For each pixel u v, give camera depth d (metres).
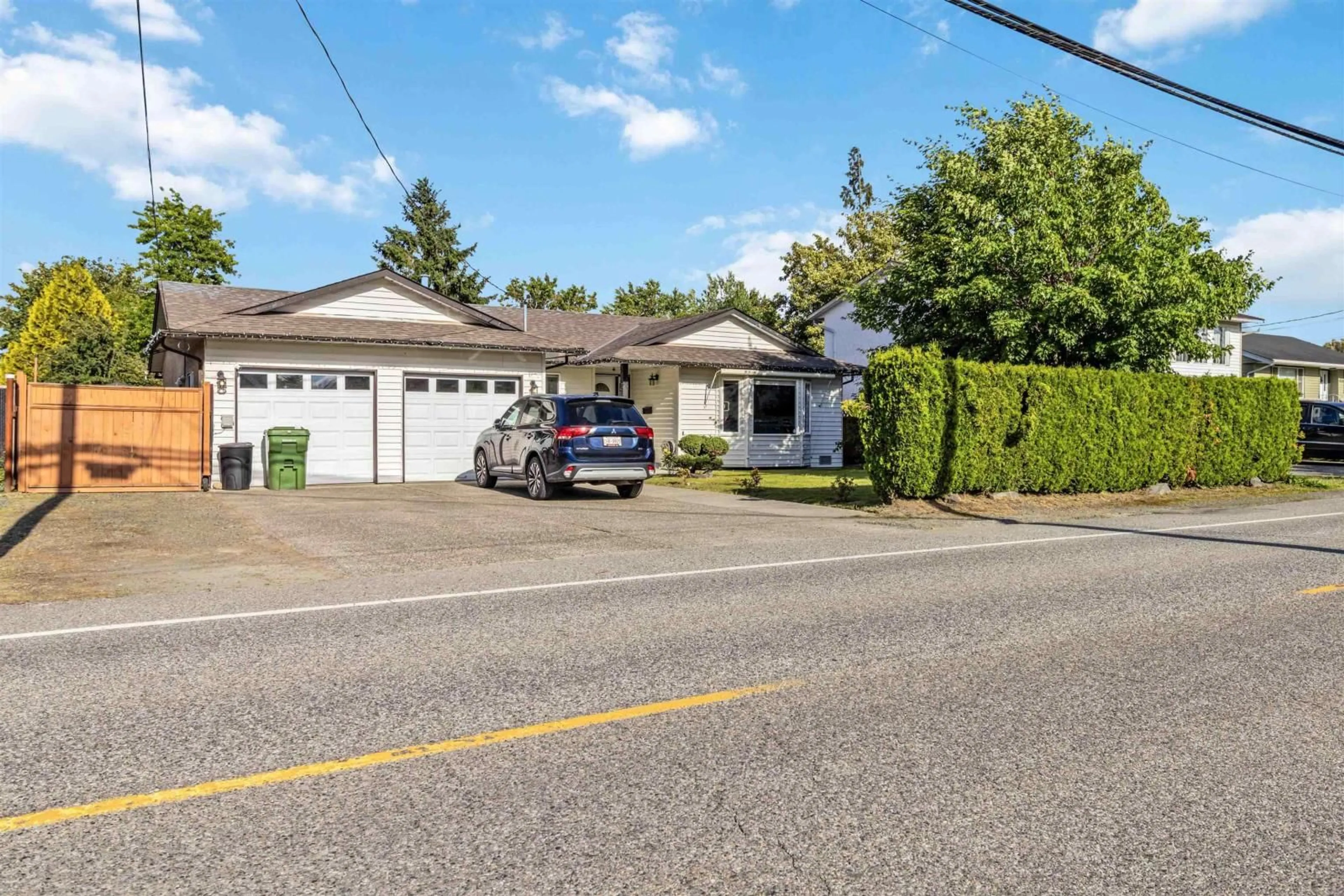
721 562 8.76
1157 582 7.53
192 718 4.10
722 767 3.53
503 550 9.57
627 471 15.13
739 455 24.48
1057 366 16.38
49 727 3.97
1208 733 3.92
